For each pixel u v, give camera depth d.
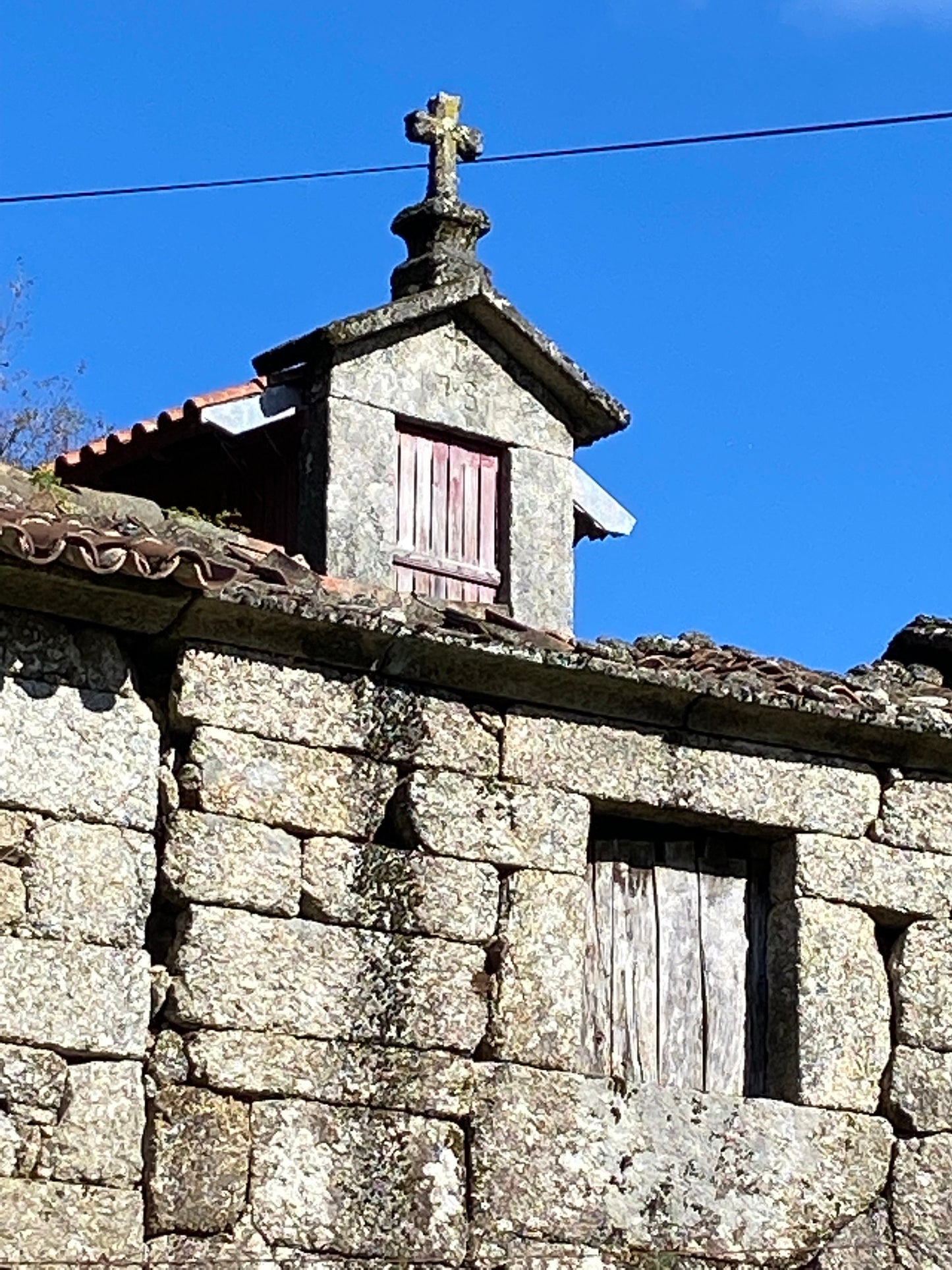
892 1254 12.15
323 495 14.41
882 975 12.52
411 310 14.77
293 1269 10.84
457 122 15.89
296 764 11.30
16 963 10.47
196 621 11.07
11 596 10.70
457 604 12.22
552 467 15.31
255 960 11.03
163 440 14.88
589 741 12.00
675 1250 11.70
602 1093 11.71
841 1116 12.22
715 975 12.32
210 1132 10.80
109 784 10.83
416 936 11.42
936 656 14.07
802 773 12.48
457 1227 11.24
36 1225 10.31
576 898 11.82
